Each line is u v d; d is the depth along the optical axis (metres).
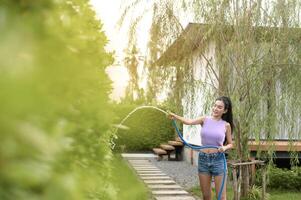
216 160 4.40
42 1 0.54
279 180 7.35
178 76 6.55
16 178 0.35
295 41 5.98
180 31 6.34
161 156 11.80
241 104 6.11
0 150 0.35
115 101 1.56
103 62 1.69
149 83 6.60
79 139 1.06
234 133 6.34
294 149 6.43
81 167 0.99
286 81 6.04
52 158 0.41
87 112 1.08
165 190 6.94
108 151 2.01
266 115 6.08
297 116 6.09
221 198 4.47
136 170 8.98
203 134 4.48
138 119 13.08
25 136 0.36
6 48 0.37
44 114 0.48
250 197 6.45
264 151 6.90
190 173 9.41
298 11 5.94
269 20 6.00
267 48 6.00
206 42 6.45
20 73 0.37
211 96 6.20
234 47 6.10
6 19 0.41
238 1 6.10
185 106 6.54
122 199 1.34
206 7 6.02
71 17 0.91
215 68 6.39
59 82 0.60
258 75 6.01
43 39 0.54
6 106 0.36
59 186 0.41
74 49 0.75
